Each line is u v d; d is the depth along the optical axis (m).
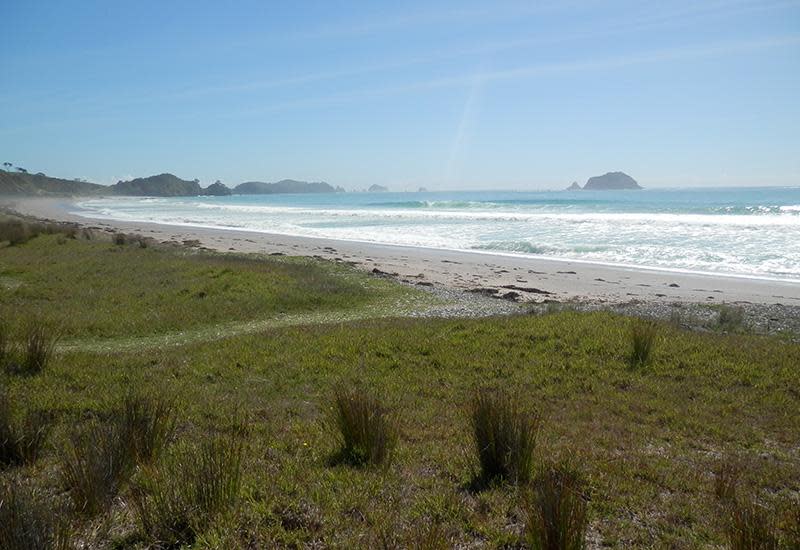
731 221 40.41
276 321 14.82
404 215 61.53
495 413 5.76
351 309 16.47
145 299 16.28
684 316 15.03
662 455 6.60
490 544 4.35
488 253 30.31
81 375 9.12
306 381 9.45
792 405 8.60
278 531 4.36
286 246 34.53
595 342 11.40
